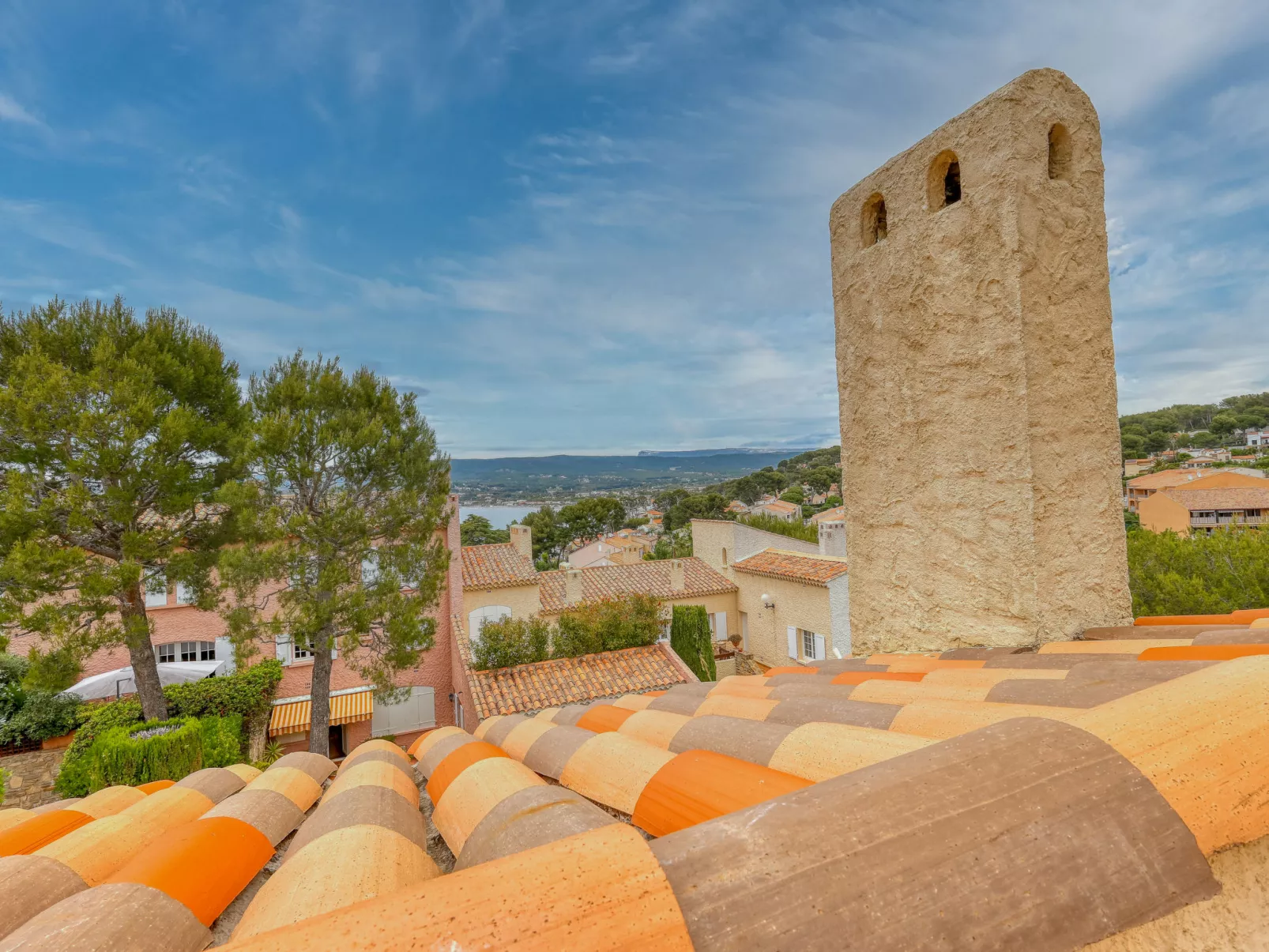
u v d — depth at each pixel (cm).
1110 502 340
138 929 142
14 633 1284
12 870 191
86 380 1072
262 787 311
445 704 1816
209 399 1320
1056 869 86
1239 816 103
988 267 329
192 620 1686
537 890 82
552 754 300
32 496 1069
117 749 1107
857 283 422
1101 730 121
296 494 1272
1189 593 1109
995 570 332
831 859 85
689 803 175
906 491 388
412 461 1330
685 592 2003
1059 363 325
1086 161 337
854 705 245
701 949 72
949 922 77
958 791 99
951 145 350
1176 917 87
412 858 189
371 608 1280
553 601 1891
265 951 75
